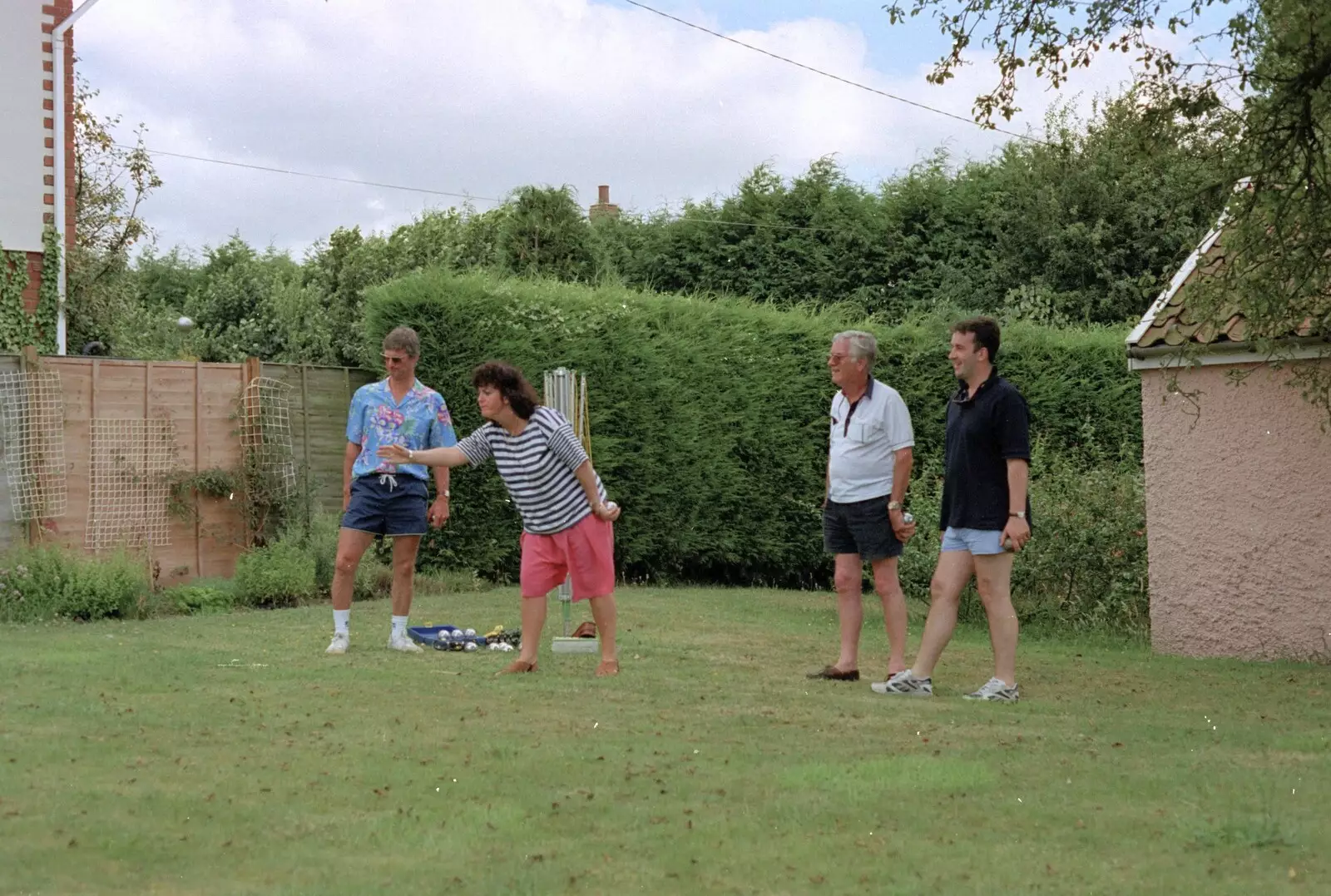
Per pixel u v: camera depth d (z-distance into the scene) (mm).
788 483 17219
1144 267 29109
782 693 7359
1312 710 7215
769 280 31578
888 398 8086
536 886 3641
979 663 9352
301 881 3670
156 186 23188
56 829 4113
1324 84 8273
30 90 15414
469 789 4770
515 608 11773
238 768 5027
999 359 17891
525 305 14633
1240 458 10344
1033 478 13523
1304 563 10031
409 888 3613
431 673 7777
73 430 12445
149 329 26781
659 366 15602
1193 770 5250
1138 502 12000
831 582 17953
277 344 27797
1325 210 8703
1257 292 8922
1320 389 9742
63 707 6203
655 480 15727
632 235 33094
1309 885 3656
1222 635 10430
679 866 3854
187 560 13203
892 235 31484
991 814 4484
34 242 15445
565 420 7883
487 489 14289
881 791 4801
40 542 11969
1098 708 7152
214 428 13477
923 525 12461
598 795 4719
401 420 8859
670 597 13688
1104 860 3930
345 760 5211
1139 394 18594
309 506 14047
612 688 7352
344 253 31328
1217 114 8773
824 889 3645
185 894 3541
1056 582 12133
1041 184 30031
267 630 10078
